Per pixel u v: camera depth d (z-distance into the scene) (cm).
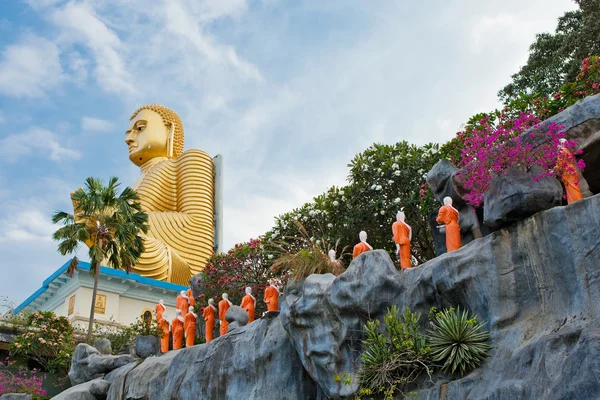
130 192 3338
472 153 1558
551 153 1425
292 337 1712
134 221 3338
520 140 1468
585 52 2661
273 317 1931
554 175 1439
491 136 1512
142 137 5222
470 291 1422
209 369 2003
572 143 1444
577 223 1298
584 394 1076
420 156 2509
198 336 3027
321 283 1647
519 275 1370
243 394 1870
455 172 1722
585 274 1254
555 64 2830
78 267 3928
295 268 1845
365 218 2511
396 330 1466
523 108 2038
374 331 1516
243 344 1939
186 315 2555
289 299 1741
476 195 1518
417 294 1528
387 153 2588
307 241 2111
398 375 1477
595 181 1627
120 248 3244
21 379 3009
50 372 3131
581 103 1535
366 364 1499
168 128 5316
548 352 1199
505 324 1360
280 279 2241
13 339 3244
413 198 2416
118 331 3700
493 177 1460
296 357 1802
